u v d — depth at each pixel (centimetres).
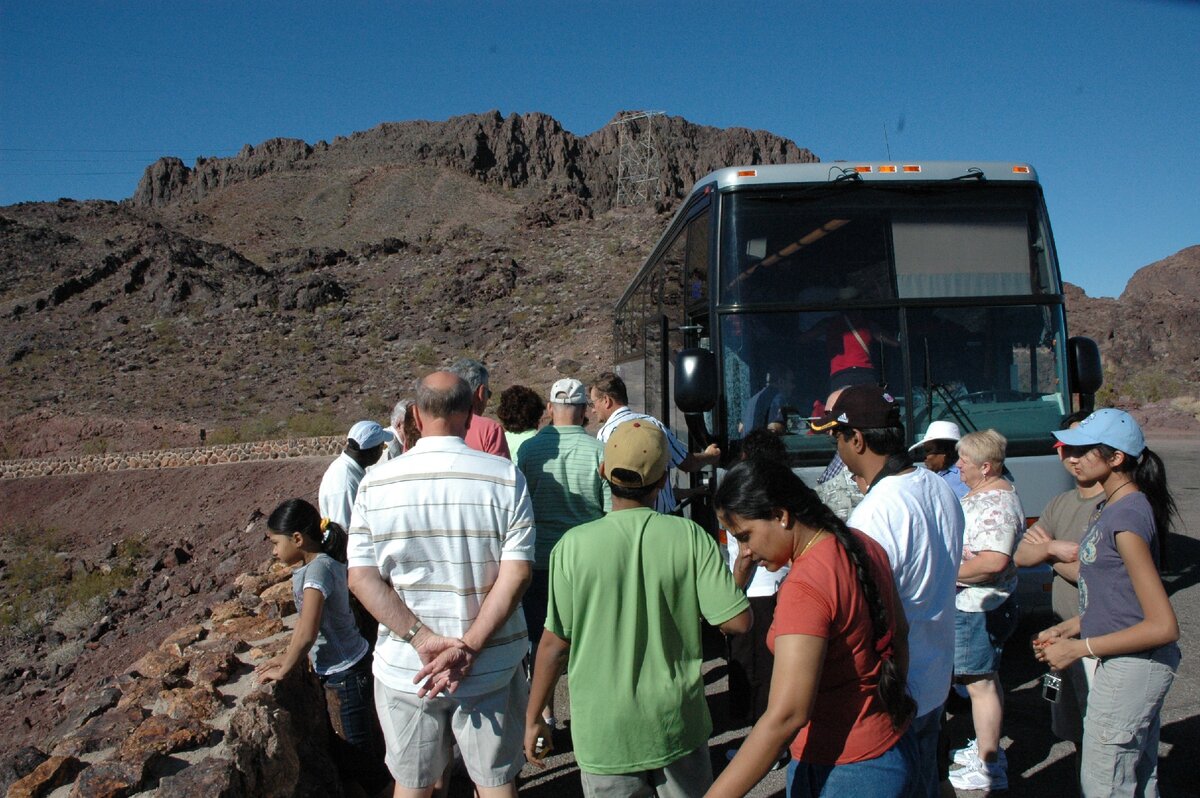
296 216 14888
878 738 275
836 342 665
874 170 684
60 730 516
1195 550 1056
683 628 327
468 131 18075
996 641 451
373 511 360
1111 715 351
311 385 4425
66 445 3600
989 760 452
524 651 383
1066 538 421
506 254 7200
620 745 317
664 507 543
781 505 276
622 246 6962
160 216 14712
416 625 353
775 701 260
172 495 2731
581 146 18725
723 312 667
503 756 366
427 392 371
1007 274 684
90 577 2097
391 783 477
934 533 340
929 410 658
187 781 363
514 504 362
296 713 474
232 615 668
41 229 8281
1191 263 5491
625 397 593
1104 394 3200
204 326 5875
